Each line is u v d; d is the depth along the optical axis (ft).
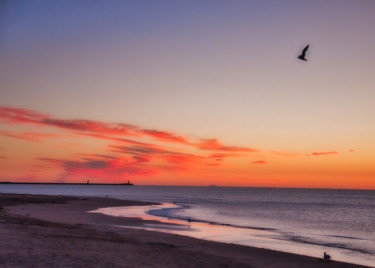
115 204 210.18
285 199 455.22
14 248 45.93
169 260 49.44
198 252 60.13
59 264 39.52
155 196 463.42
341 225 137.39
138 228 96.43
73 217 119.96
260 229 111.24
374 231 117.70
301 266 55.26
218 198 419.13
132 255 49.85
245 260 56.75
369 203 362.12
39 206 172.35
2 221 79.20
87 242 57.36
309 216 179.01
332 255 70.33
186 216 147.13
